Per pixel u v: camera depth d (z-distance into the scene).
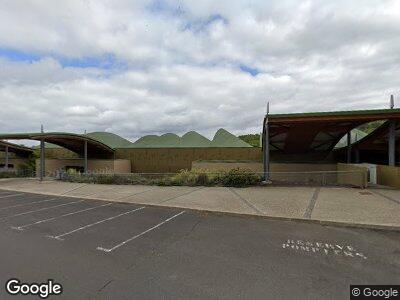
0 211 9.92
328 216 7.84
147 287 3.98
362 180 13.10
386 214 7.92
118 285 4.05
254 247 5.65
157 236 6.50
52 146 39.03
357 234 6.45
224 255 5.22
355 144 22.12
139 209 9.84
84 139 25.88
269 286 3.97
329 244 5.78
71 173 21.72
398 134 18.75
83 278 4.30
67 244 5.99
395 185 12.96
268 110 16.17
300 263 4.79
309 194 11.53
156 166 29.38
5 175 26.06
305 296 3.68
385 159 23.27
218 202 10.34
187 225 7.49
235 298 3.64
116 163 27.73
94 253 5.41
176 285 4.03
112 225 7.59
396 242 5.86
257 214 8.34
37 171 30.14
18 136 22.00
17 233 6.92
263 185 14.58
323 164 20.52
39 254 5.39
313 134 19.94
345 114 14.49
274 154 25.84
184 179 15.86
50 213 9.38
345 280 4.14
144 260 5.02
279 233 6.61
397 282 4.07
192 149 28.38
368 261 4.85
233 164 22.27
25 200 12.53
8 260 5.09
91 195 13.20
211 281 4.14
